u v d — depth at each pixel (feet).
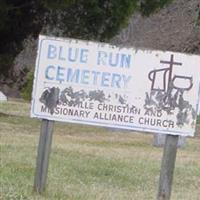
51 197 36.45
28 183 39.81
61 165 49.57
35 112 36.24
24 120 90.33
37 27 95.40
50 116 36.17
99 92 35.83
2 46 97.04
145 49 35.50
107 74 35.81
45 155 36.99
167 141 35.86
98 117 35.91
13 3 89.97
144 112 35.63
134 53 35.60
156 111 35.58
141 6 96.53
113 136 81.05
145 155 63.52
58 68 36.01
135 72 35.63
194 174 53.57
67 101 36.04
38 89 36.17
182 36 212.23
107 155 60.08
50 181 41.57
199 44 206.39
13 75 117.91
